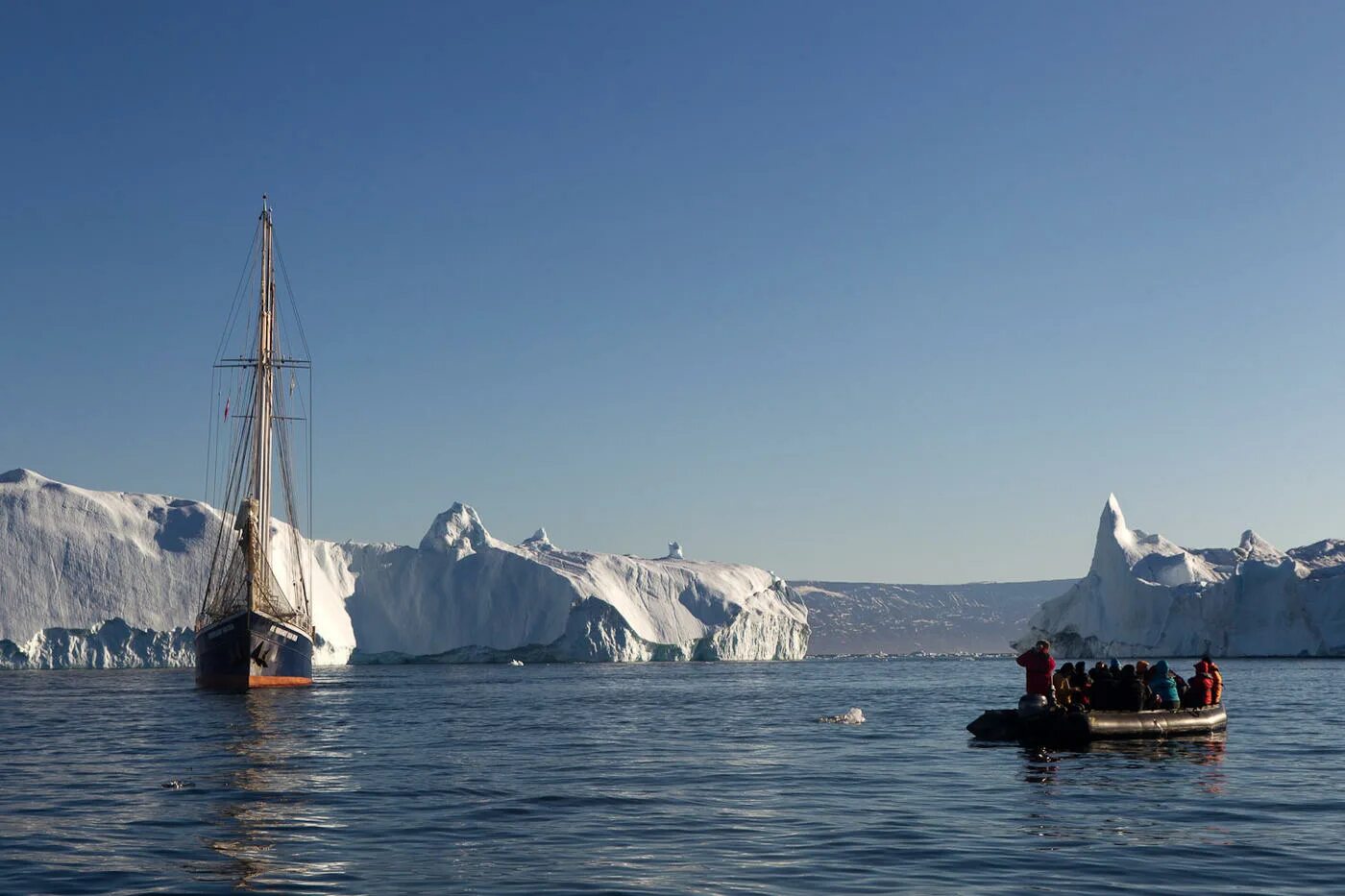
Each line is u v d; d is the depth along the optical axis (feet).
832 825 75.00
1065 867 61.82
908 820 76.64
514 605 611.88
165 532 509.35
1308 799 85.15
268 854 66.08
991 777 98.37
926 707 211.41
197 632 302.66
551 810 82.43
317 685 323.16
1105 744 124.26
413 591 613.93
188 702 228.43
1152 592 631.56
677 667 539.29
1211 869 61.41
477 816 79.46
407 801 86.79
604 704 225.15
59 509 495.82
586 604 613.93
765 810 81.71
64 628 471.62
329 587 575.79
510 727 162.50
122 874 60.80
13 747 131.44
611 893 56.34
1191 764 106.83
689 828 74.43
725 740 138.51
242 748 129.49
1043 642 129.29
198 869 62.03
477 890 57.06
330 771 106.22
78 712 197.16
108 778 101.24
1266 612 606.96
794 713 195.52
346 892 56.70
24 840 70.18
